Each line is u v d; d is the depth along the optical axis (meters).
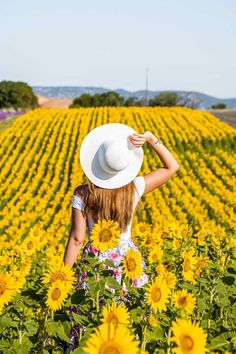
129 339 1.93
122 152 3.86
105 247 3.22
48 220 20.72
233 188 27.92
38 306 3.50
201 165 32.41
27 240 6.17
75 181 27.05
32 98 102.19
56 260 5.59
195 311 3.90
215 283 3.66
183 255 4.30
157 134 42.41
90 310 3.14
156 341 3.03
